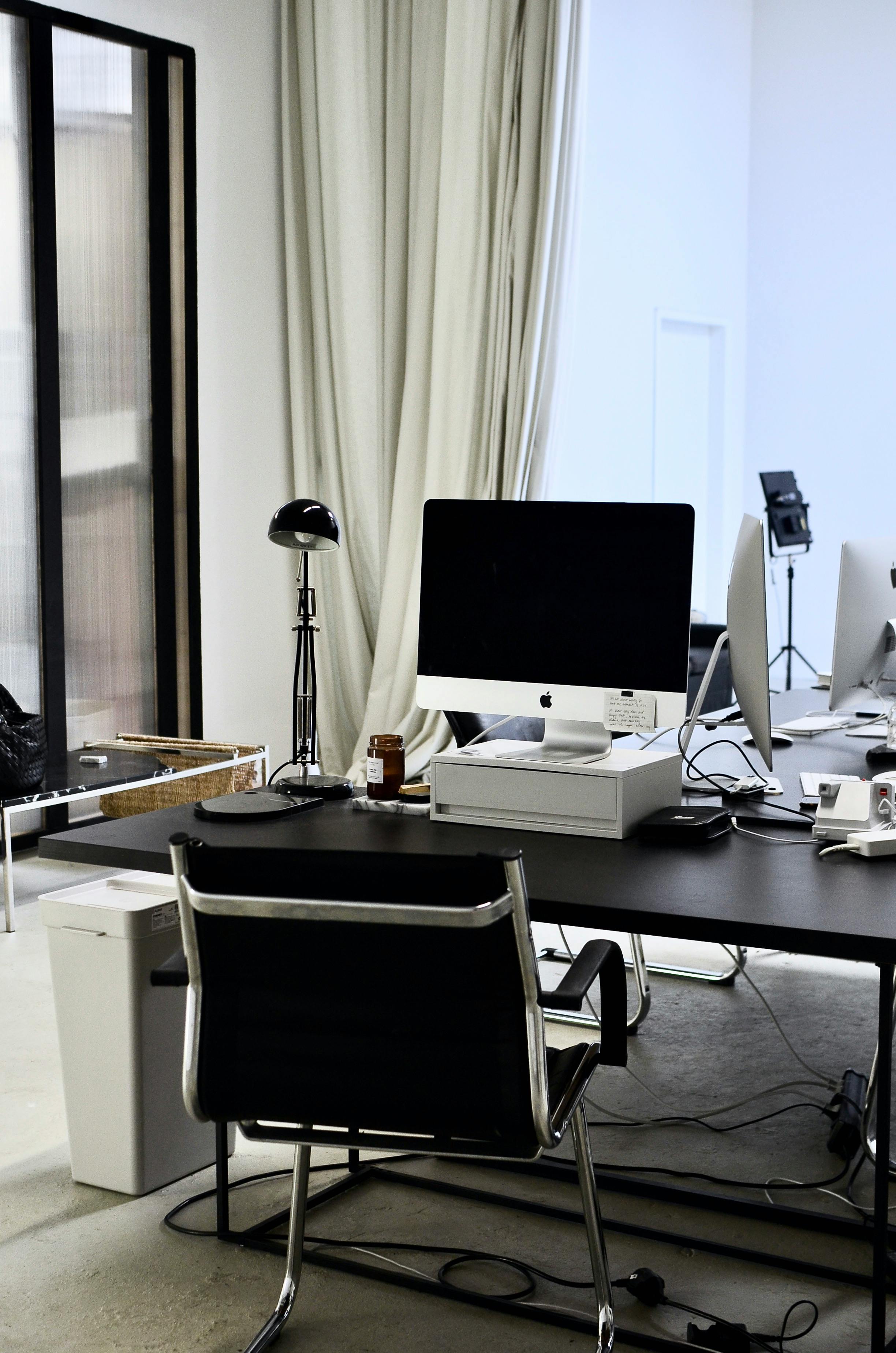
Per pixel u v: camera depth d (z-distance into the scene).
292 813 2.47
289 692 6.18
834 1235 2.25
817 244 7.93
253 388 5.93
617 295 7.21
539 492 5.68
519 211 5.52
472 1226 2.29
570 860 2.10
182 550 5.67
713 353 8.16
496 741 2.59
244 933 1.62
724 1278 2.12
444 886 1.54
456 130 5.61
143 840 2.25
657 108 7.35
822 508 8.07
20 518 5.04
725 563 8.29
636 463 7.51
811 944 1.70
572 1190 2.44
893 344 7.70
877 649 3.36
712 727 3.64
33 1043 3.14
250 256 5.87
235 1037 1.68
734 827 2.35
